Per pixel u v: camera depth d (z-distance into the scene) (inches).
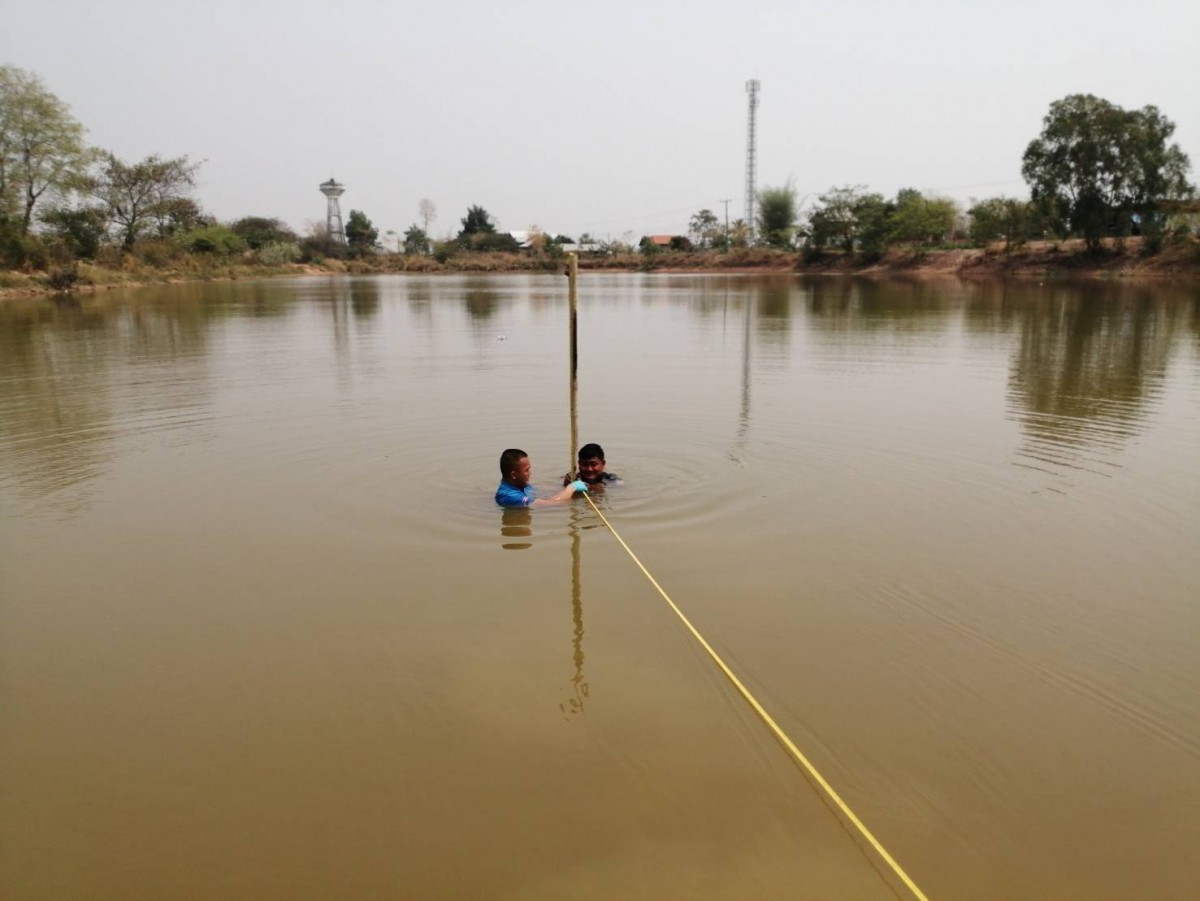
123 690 177.0
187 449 367.9
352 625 203.0
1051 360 620.4
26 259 1675.7
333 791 144.8
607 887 123.2
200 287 2096.5
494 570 234.1
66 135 1857.8
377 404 467.8
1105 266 1905.8
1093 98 1860.2
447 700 171.2
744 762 150.6
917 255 2593.5
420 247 4594.0
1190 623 199.6
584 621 203.3
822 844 131.3
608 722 162.7
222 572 234.8
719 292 1711.4
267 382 548.4
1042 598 213.2
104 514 283.7
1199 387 498.6
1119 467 326.6
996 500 289.0
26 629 203.6
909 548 246.5
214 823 137.9
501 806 140.3
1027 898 120.9
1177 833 133.2
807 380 540.1
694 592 218.7
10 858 130.9
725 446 365.1
